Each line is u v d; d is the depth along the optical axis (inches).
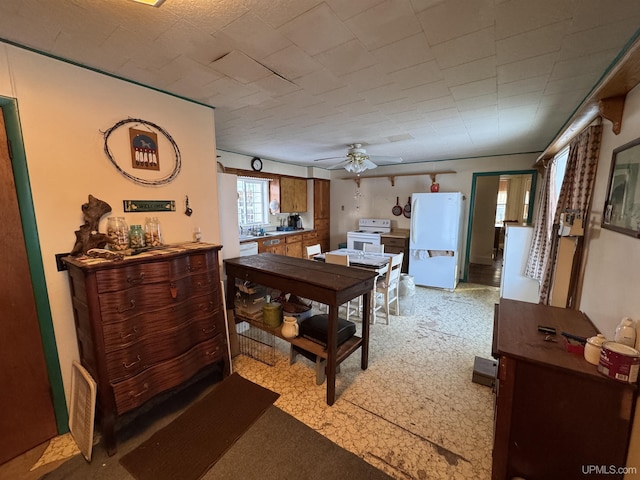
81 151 64.7
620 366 42.4
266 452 61.6
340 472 56.9
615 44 54.4
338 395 79.9
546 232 122.2
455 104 88.5
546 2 42.9
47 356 63.0
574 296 81.6
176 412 73.6
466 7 44.4
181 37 52.8
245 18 47.1
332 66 64.4
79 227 65.2
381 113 97.5
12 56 54.4
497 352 51.1
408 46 55.8
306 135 128.9
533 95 80.9
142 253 67.7
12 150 55.7
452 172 196.7
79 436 61.2
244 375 89.6
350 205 248.4
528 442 50.8
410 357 100.3
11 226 56.6
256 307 99.7
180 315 71.5
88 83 64.7
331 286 72.9
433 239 181.3
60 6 43.5
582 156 82.0
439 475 56.3
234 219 107.6
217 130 120.5
